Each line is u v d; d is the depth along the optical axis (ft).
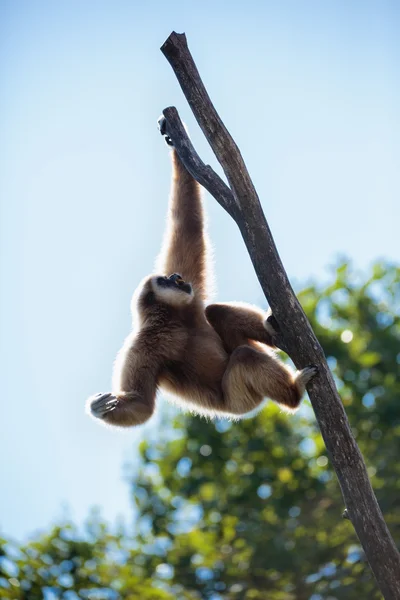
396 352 129.39
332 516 116.26
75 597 99.60
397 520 109.19
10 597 93.50
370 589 101.96
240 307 80.59
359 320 135.23
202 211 88.48
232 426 131.85
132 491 137.08
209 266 88.63
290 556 111.75
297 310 62.23
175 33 63.16
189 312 82.64
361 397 128.26
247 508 126.52
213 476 132.16
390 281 138.31
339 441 61.36
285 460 127.34
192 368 80.94
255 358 74.38
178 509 134.41
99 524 117.91
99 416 69.72
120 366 79.61
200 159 66.39
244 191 62.18
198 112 62.54
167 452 139.23
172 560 121.19
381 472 116.26
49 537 104.37
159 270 89.15
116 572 106.52
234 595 111.55
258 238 62.13
